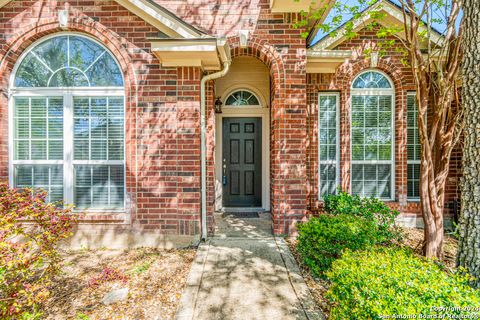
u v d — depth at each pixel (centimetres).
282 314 303
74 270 408
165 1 547
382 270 251
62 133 508
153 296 338
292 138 520
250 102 746
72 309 315
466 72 309
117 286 360
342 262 281
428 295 213
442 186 439
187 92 498
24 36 491
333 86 614
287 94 521
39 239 358
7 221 310
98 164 508
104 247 493
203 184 514
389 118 627
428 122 612
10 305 277
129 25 495
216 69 529
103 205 508
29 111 507
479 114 296
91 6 493
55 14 490
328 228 381
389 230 515
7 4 492
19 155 507
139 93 497
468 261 302
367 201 533
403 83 608
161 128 498
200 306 315
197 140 499
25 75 507
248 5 529
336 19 491
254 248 469
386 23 592
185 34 468
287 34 522
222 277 377
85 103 509
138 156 497
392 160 627
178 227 496
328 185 634
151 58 497
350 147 624
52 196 508
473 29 301
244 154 748
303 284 361
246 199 748
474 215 300
